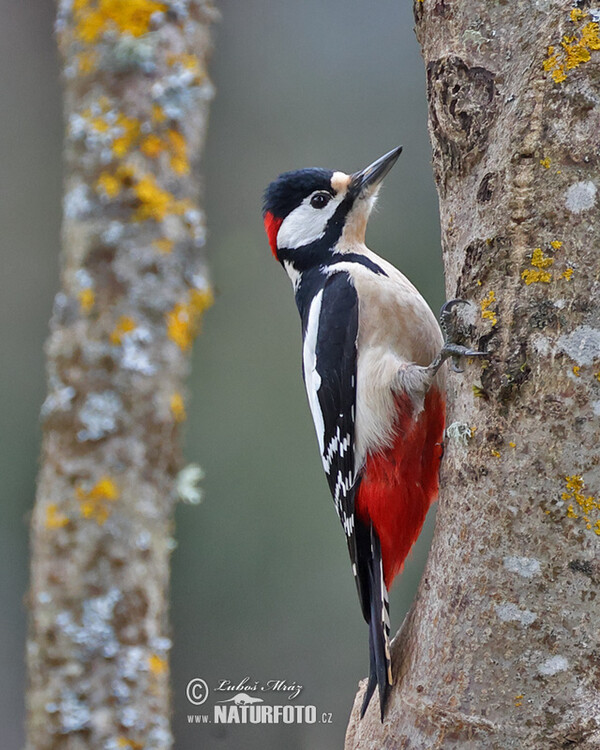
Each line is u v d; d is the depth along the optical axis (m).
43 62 16.92
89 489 6.79
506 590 6.55
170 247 7.19
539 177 6.70
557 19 6.76
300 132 15.83
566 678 6.38
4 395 15.45
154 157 7.24
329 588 14.16
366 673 13.95
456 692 6.62
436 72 7.22
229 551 14.23
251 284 15.23
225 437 14.49
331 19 16.11
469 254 7.00
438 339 9.00
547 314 6.61
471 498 6.76
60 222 16.45
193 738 13.79
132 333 7.00
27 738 6.75
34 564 6.85
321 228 10.13
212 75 15.91
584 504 6.44
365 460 8.68
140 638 6.75
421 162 15.44
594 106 6.63
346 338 8.97
